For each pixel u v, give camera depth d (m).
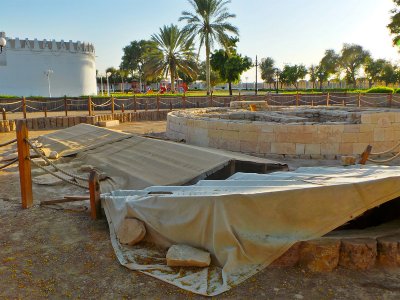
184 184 6.61
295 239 4.00
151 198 4.68
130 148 9.29
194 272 3.91
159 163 7.79
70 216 5.69
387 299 3.45
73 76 37.06
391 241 4.01
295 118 12.23
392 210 5.11
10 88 33.81
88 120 19.38
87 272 4.01
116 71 78.00
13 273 3.97
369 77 65.56
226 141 10.72
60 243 4.73
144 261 4.20
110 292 3.62
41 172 8.42
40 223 5.41
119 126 19.34
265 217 4.06
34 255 4.39
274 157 10.02
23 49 34.06
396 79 61.75
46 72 34.38
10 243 4.73
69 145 10.87
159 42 39.09
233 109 18.03
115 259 4.30
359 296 3.50
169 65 39.97
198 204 4.24
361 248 3.92
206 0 34.38
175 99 29.20
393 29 33.41
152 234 4.59
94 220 5.51
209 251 4.13
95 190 5.49
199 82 86.75
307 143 9.83
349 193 4.07
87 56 38.31
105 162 8.78
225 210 4.05
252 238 3.98
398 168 5.59
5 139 14.41
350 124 9.87
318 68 68.25
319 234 4.07
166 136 14.16
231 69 38.91
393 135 10.12
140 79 71.50
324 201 4.06
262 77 74.31
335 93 30.22
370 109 14.94
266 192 4.06
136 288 3.68
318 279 3.78
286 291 3.58
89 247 4.61
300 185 4.31
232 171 7.07
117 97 30.17
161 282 3.77
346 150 9.84
